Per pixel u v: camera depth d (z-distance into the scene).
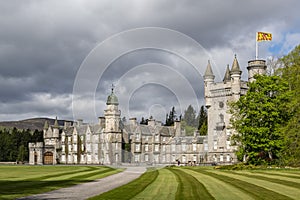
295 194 22.50
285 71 66.94
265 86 58.53
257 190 24.66
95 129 95.38
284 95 57.44
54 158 115.75
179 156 95.69
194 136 95.75
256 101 57.94
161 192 24.00
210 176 38.41
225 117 91.88
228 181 31.92
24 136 140.88
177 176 38.47
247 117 58.59
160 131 96.50
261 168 52.44
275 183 29.77
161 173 43.75
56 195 23.45
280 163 55.75
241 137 59.81
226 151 90.56
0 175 43.94
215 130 93.12
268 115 56.62
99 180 34.88
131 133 92.44
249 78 88.19
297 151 55.41
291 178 34.97
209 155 93.38
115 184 30.41
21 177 40.16
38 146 112.94
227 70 105.25
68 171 52.31
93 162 94.50
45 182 33.19
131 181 32.81
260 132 55.62
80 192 25.00
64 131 116.00
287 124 57.47
